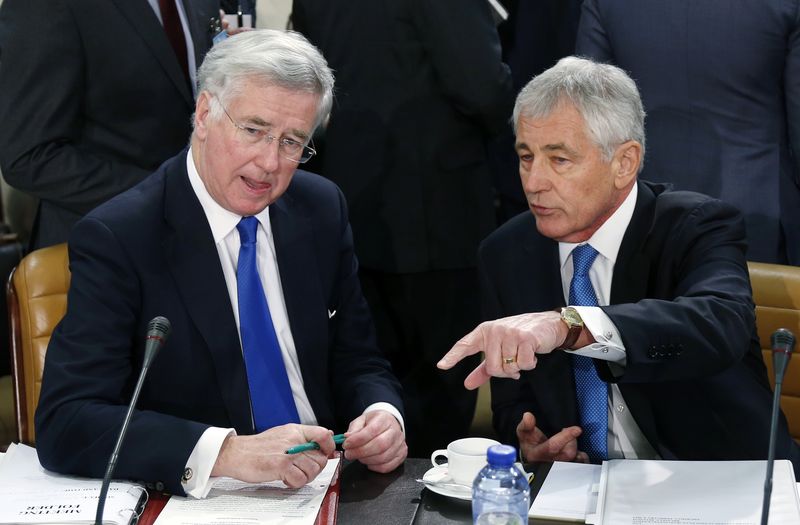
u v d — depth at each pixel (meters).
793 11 2.79
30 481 1.87
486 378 1.83
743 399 2.15
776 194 2.92
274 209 2.24
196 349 2.09
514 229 2.33
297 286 2.21
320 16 3.06
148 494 1.83
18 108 2.62
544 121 2.02
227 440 1.85
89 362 1.99
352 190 3.15
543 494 1.80
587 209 2.07
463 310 3.28
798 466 2.12
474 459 1.82
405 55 3.03
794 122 2.88
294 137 2.03
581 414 2.18
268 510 1.75
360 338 2.36
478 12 2.94
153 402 2.10
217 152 2.03
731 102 2.88
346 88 3.09
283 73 1.98
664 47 2.90
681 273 2.16
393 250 3.15
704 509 1.70
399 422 2.10
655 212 2.20
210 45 2.86
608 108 2.00
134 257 2.07
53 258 2.45
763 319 2.35
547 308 2.23
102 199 2.67
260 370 2.11
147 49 2.68
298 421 2.15
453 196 3.14
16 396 2.41
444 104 3.08
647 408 2.12
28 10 2.59
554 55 3.66
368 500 1.82
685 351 1.90
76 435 1.89
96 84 2.67
